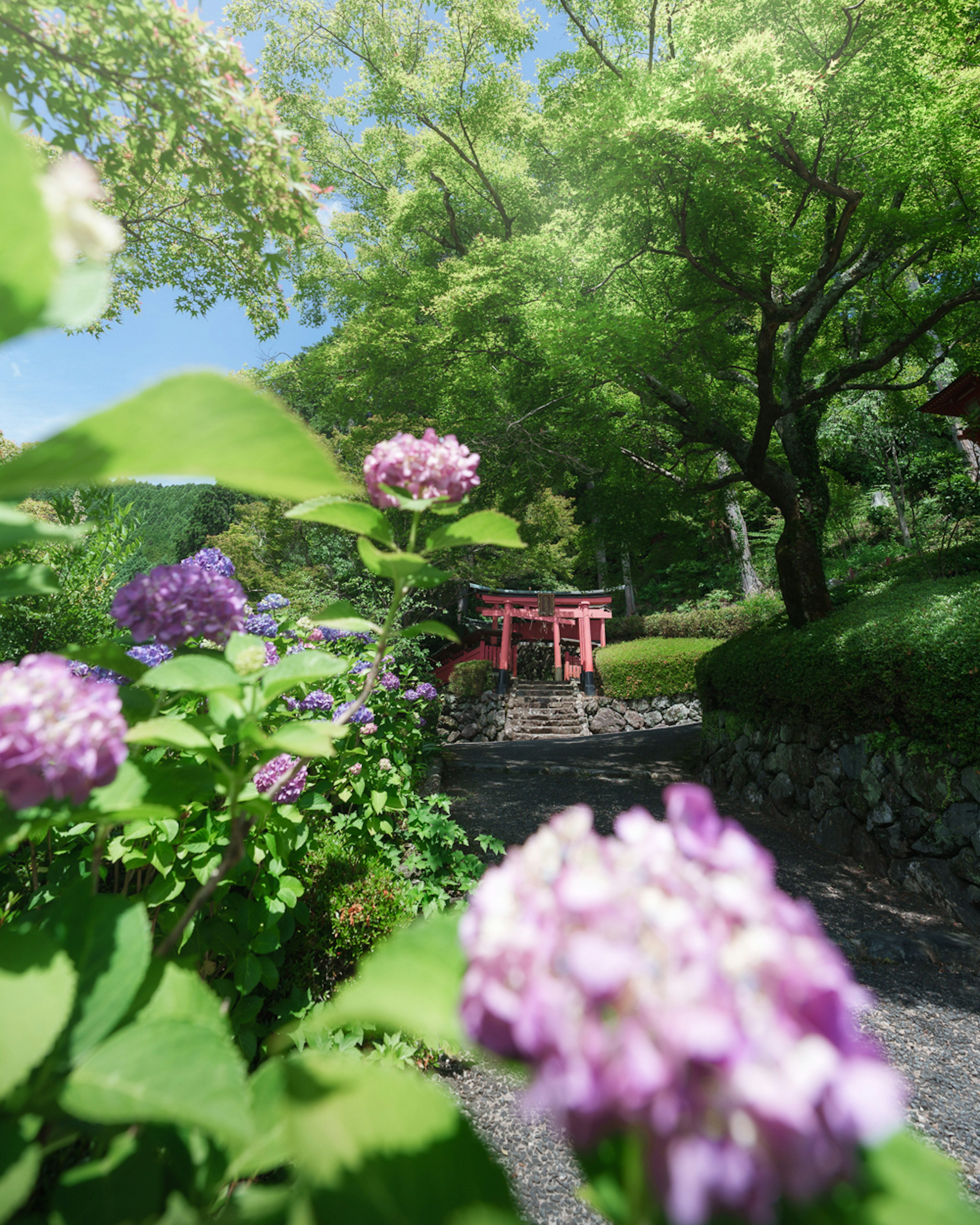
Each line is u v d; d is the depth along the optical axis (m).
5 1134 0.52
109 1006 0.62
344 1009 0.52
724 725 8.26
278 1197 0.53
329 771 3.40
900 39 5.82
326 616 1.22
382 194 13.70
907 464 12.84
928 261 7.66
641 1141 0.39
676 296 7.92
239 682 0.96
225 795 1.84
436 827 3.94
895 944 4.05
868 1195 0.42
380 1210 0.45
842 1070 0.39
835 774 6.00
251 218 2.25
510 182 12.32
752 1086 0.36
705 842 0.49
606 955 0.40
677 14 8.95
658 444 10.11
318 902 2.59
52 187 0.49
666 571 23.98
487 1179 0.48
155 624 1.11
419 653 7.34
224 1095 0.53
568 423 9.23
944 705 4.71
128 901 0.68
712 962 0.41
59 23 1.91
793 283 8.90
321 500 1.12
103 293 0.53
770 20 6.21
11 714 0.63
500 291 9.29
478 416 10.48
